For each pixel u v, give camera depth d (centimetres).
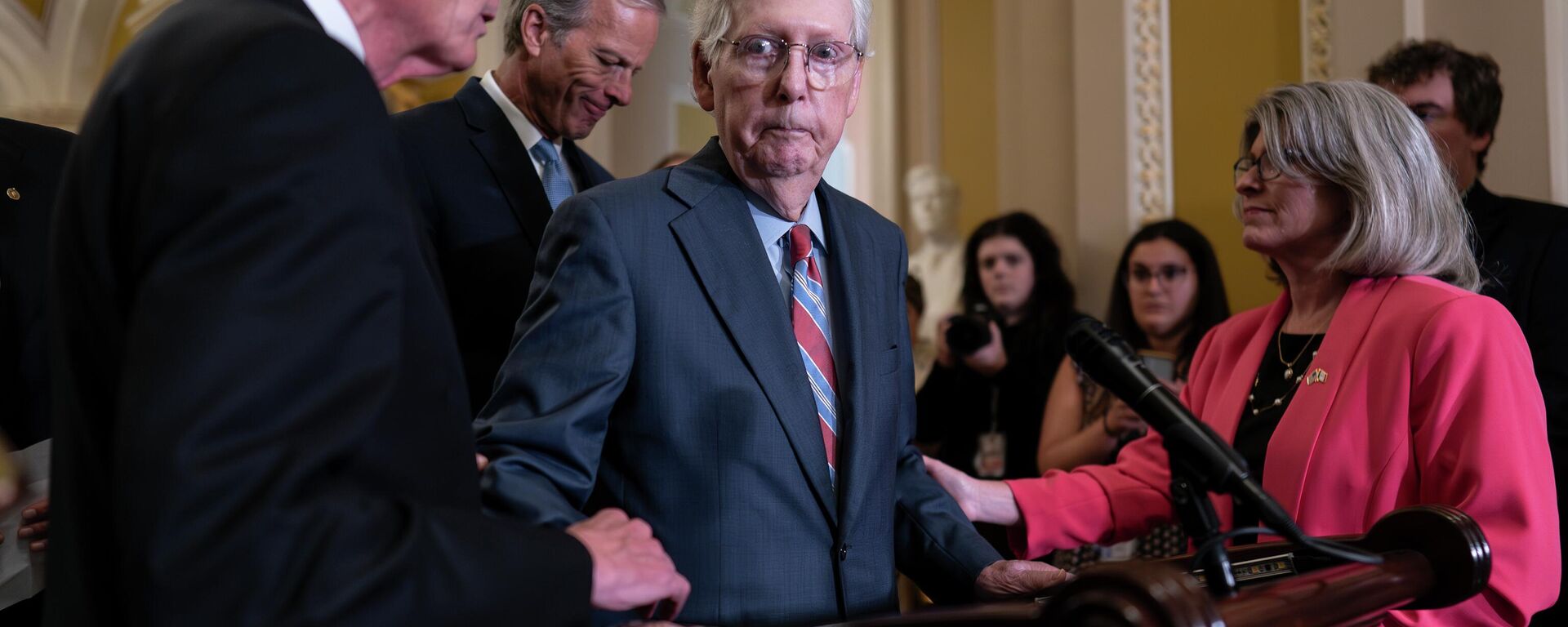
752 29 155
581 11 227
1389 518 145
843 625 107
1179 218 406
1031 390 361
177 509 82
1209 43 400
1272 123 198
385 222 97
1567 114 327
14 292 194
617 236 148
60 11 662
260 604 84
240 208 88
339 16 108
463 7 115
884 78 571
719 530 145
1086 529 214
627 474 148
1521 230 268
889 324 169
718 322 151
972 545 166
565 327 146
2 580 170
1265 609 104
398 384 98
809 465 150
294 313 88
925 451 369
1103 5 418
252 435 85
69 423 98
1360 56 361
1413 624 166
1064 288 384
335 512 88
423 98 505
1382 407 181
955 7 550
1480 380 174
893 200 568
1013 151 468
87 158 98
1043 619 91
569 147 252
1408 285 189
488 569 95
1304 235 197
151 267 88
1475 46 341
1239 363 213
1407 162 192
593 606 106
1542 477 173
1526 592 164
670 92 545
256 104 92
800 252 163
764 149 155
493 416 144
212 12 101
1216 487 117
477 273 222
